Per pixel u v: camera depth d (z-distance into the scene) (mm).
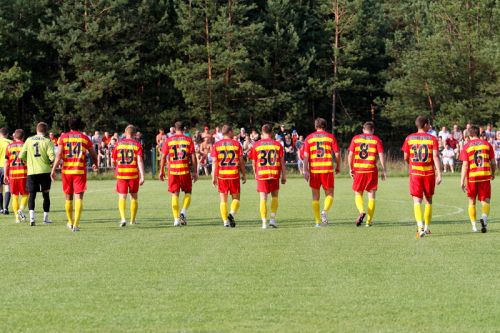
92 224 23672
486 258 15812
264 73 72125
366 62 81500
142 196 36031
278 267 14820
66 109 71812
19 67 66750
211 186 43562
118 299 12000
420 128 19906
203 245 18172
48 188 23844
